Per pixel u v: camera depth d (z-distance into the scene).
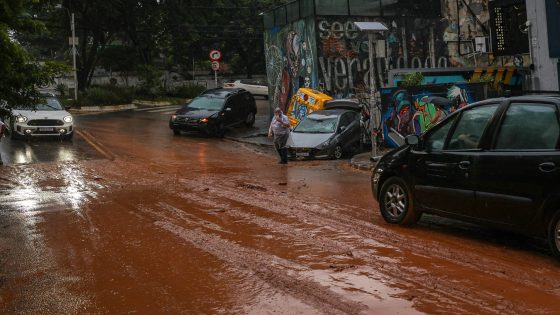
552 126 6.58
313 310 5.20
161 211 10.18
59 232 8.80
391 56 25.55
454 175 7.52
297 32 26.23
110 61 45.81
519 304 5.20
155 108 38.53
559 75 16.98
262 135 26.30
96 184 13.71
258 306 5.36
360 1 25.05
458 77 21.50
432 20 26.05
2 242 8.23
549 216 6.45
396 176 8.56
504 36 19.52
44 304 5.64
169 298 5.68
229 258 7.01
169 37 45.50
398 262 6.66
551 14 16.98
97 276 6.49
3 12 10.26
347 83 25.05
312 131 19.97
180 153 20.31
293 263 6.71
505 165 6.86
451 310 5.09
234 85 45.47
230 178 14.34
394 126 20.25
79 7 39.00
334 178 14.23
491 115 7.31
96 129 26.48
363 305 5.28
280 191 12.13
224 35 48.59
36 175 15.24
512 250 7.14
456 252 7.05
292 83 27.12
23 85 10.84
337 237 7.95
